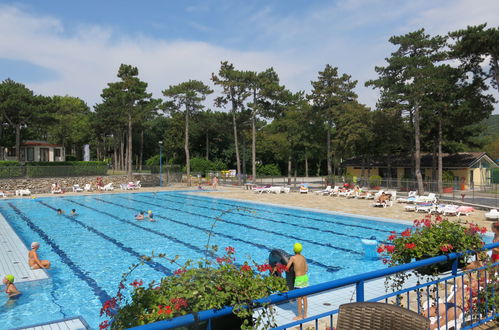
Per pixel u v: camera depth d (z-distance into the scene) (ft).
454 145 141.90
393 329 8.84
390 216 65.92
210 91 156.25
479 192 97.19
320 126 141.38
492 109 97.04
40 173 124.57
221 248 45.88
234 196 108.37
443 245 17.03
